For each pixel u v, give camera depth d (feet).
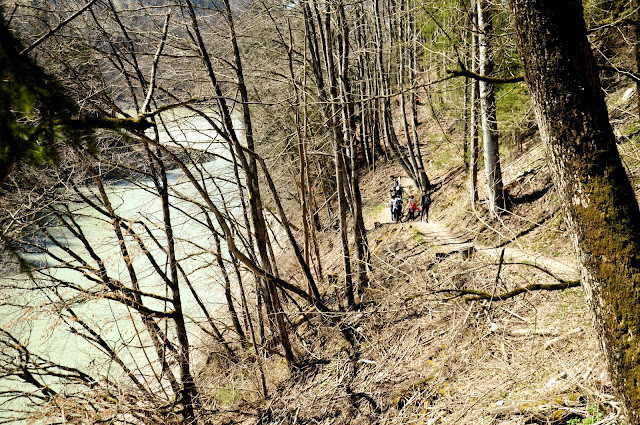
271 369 40.16
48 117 6.27
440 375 27.45
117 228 30.42
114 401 27.20
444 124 92.02
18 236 25.48
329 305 44.93
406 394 27.63
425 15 41.86
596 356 21.94
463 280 33.22
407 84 69.31
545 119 10.55
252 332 37.78
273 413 33.27
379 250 56.24
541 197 43.62
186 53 32.27
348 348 36.27
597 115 10.01
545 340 25.44
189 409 30.25
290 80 38.88
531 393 22.06
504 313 29.07
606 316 10.21
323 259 63.16
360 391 30.50
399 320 35.14
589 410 18.69
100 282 28.40
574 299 27.68
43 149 6.31
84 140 6.67
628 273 9.75
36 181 26.76
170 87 34.01
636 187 29.73
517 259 35.37
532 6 9.77
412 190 79.05
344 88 39.40
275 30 39.83
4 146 5.85
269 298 39.24
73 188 29.25
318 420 30.27
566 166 10.50
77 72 28.32
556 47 9.74
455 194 62.39
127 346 29.37
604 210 10.00
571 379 21.38
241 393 36.65
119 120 9.93
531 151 51.80
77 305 32.37
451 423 23.02
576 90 9.91
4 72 5.89
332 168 64.59
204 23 33.96
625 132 35.55
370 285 41.32
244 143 49.29
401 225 62.03
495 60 38.50
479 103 45.55
